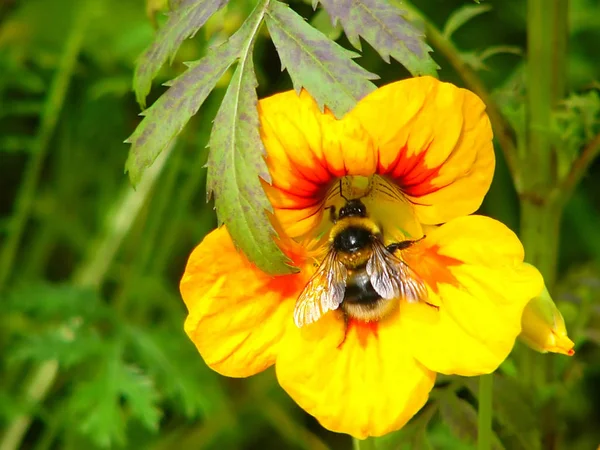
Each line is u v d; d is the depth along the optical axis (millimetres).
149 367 351
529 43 287
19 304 356
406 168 249
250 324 255
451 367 249
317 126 245
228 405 391
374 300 258
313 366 255
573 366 310
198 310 252
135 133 251
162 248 387
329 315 259
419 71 242
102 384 341
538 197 290
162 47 257
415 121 244
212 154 246
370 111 242
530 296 245
